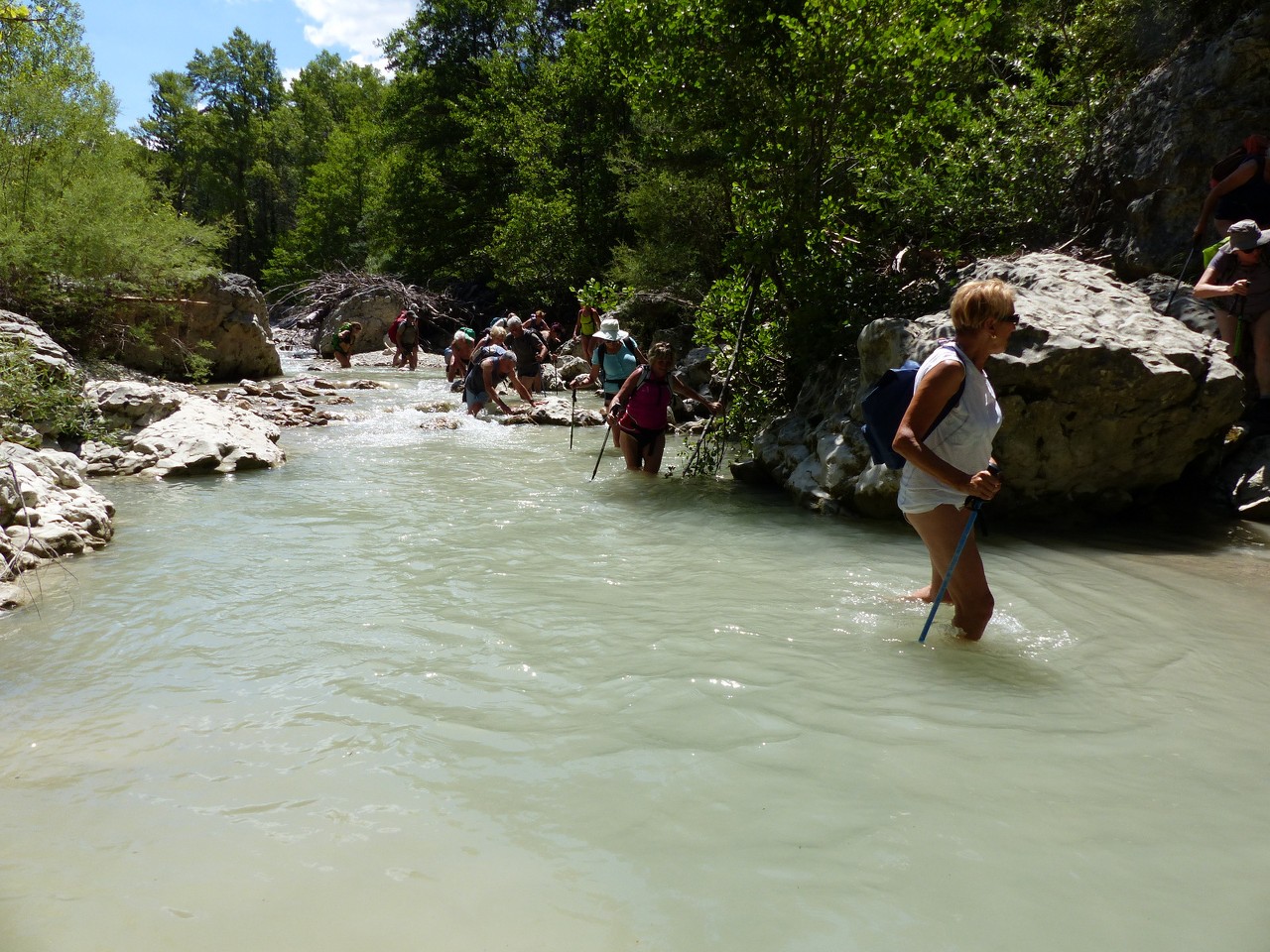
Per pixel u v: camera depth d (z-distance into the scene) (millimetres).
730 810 2570
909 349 6246
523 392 13336
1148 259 8992
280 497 7070
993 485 3635
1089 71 10977
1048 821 2520
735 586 4812
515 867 2297
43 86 13562
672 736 3039
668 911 2121
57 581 4824
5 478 5379
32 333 9922
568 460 9031
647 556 5430
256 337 16906
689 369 13148
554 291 27078
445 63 35094
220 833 2449
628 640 3969
